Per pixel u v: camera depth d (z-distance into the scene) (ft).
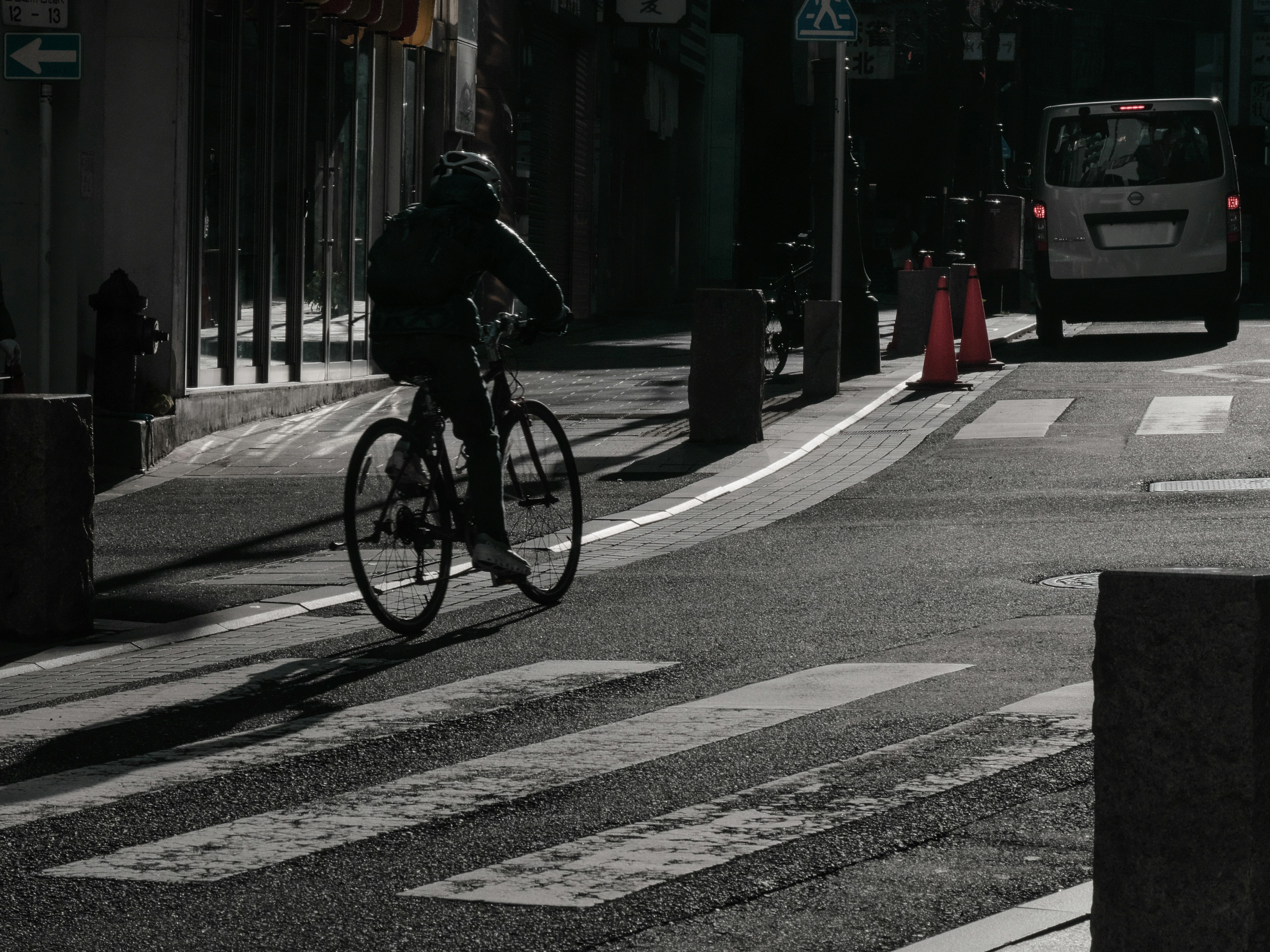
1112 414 87.61
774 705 35.37
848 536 57.98
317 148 102.32
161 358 84.07
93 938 23.56
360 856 26.78
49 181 76.13
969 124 263.90
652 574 52.19
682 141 218.18
